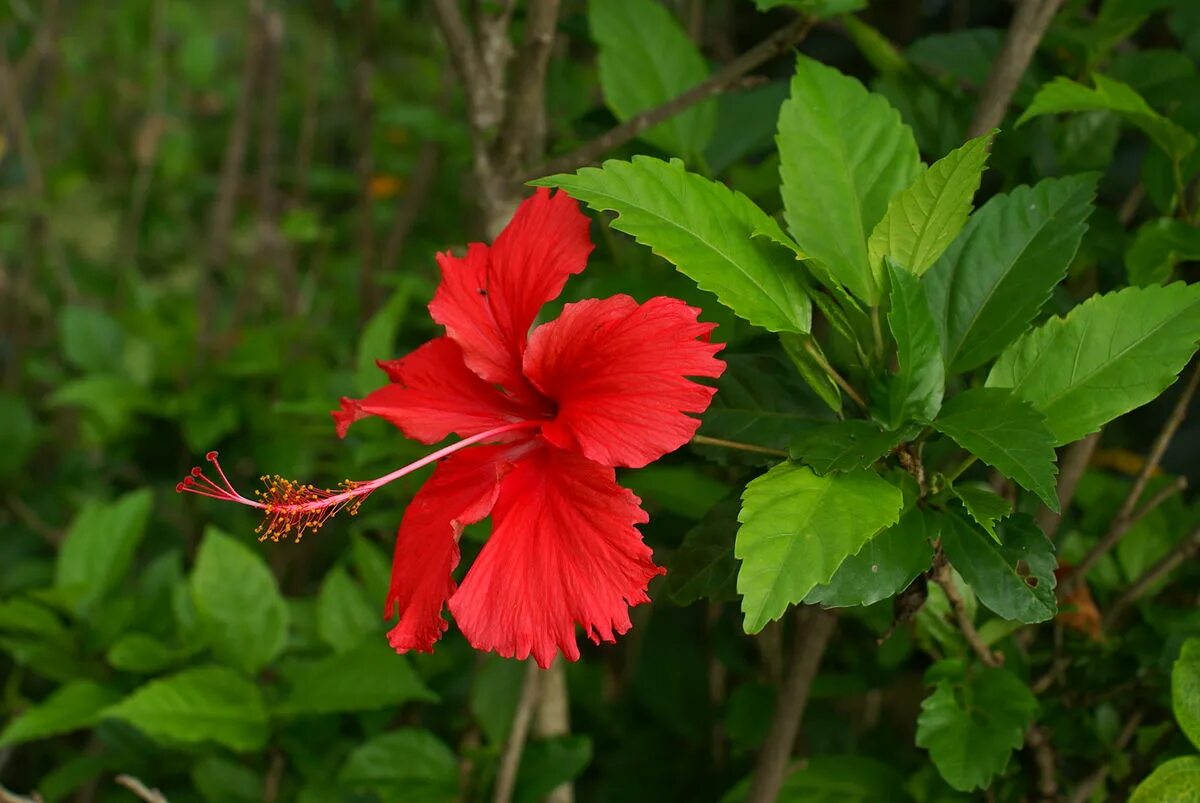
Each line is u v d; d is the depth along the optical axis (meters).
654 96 0.63
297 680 0.64
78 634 0.70
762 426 0.53
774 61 0.96
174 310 1.04
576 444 0.47
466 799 0.64
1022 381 0.51
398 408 0.52
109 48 1.34
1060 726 0.60
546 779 0.63
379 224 1.16
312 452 0.84
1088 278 0.64
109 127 1.34
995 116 0.58
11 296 1.20
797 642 0.58
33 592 0.69
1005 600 0.48
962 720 0.54
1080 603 0.61
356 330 1.02
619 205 0.48
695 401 0.46
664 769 0.77
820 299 0.50
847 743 0.71
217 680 0.63
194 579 0.66
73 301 1.13
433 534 0.50
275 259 1.09
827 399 0.50
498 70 0.63
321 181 1.16
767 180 0.64
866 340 0.51
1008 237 0.53
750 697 0.68
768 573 0.46
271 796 0.65
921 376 0.48
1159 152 0.59
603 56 0.63
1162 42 0.84
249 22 1.08
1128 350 0.50
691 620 0.81
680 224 0.49
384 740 0.64
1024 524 0.49
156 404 0.84
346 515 0.89
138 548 0.93
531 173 0.61
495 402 0.51
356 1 1.07
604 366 0.47
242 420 0.85
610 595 0.46
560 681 0.66
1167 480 0.67
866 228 0.52
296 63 1.38
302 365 0.84
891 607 0.59
